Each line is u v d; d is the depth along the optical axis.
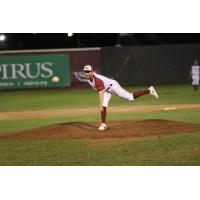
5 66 72.12
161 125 32.50
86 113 43.16
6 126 37.25
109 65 73.06
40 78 72.75
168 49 72.50
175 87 67.44
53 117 41.44
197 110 42.00
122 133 31.28
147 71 72.88
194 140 29.19
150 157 26.11
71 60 72.81
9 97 62.66
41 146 29.19
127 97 32.03
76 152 27.56
